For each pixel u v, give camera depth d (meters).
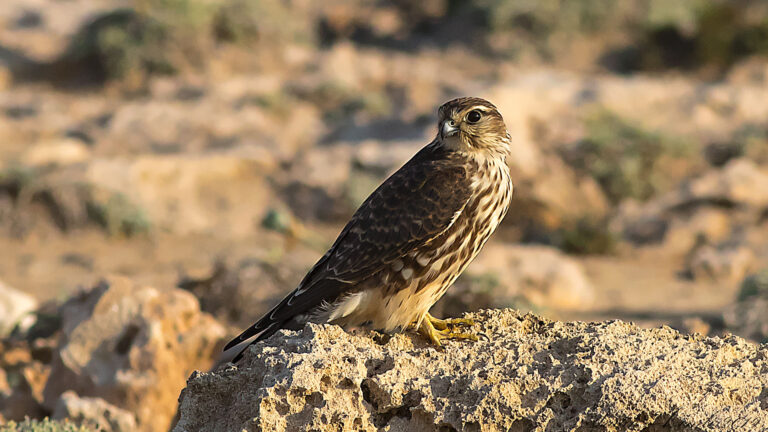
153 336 8.57
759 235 19.58
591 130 24.06
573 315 14.86
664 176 23.31
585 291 16.03
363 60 34.09
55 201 19.12
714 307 15.39
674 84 29.30
